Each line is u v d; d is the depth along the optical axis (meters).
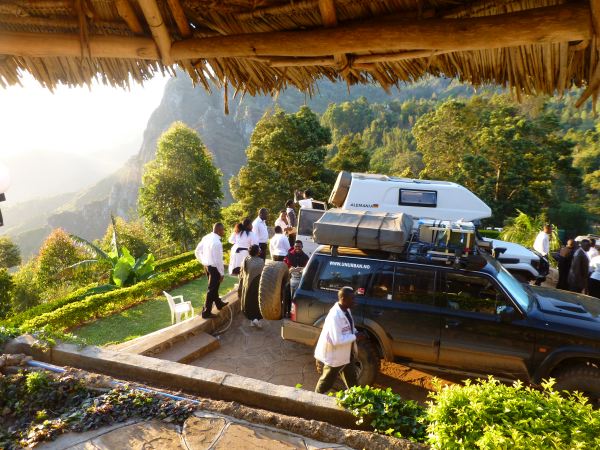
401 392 5.95
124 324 9.64
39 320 8.89
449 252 5.84
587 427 3.05
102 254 15.60
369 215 6.49
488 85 2.53
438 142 51.53
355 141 46.62
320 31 2.24
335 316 4.80
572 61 2.15
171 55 2.58
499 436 2.93
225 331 7.86
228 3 2.34
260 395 4.41
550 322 5.24
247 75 2.88
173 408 4.14
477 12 2.06
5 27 2.58
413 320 5.64
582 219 46.69
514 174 41.78
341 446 3.69
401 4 2.16
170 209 44.03
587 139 78.81
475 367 5.49
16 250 54.38
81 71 2.84
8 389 4.38
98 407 4.11
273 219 38.38
